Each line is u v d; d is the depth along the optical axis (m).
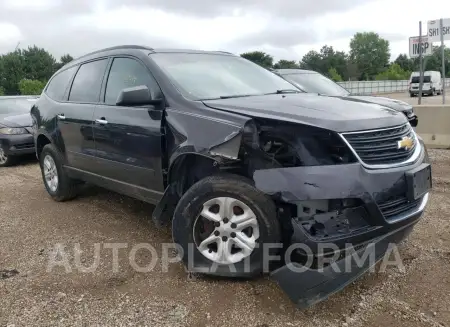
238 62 4.96
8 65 60.28
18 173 8.34
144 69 4.24
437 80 39.78
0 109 10.43
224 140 3.18
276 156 3.21
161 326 2.91
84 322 2.97
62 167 5.58
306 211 3.07
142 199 4.27
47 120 5.64
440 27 14.02
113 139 4.36
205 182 3.33
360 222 3.06
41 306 3.17
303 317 2.97
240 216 3.27
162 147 3.79
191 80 4.08
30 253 4.14
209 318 2.99
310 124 3.07
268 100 3.71
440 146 9.10
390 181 3.09
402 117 3.55
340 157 3.04
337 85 9.14
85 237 4.51
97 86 4.84
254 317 2.98
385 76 77.31
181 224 3.43
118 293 3.34
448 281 3.40
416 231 4.41
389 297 3.20
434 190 5.86
